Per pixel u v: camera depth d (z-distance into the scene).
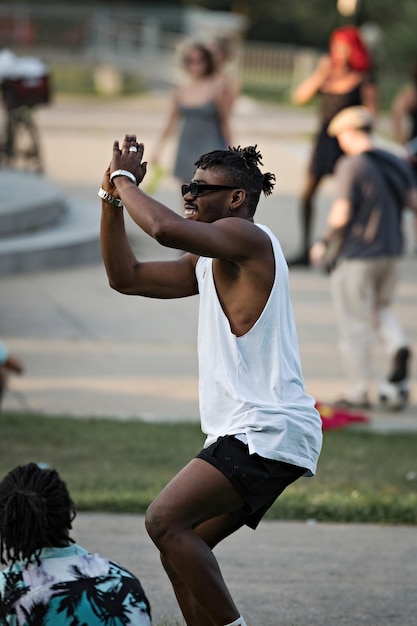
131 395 21.62
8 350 23.89
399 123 34.88
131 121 57.03
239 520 9.17
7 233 32.16
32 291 29.05
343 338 21.19
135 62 76.81
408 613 11.16
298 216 39.50
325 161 31.05
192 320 27.48
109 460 17.11
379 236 20.38
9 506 7.59
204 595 8.52
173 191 40.88
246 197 8.99
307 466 8.74
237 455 8.56
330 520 14.52
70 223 34.91
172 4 109.12
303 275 31.70
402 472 17.23
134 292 9.57
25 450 17.39
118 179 8.81
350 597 11.56
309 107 69.94
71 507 7.86
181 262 9.59
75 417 19.67
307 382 22.84
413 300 29.92
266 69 79.12
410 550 13.29
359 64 30.08
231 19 80.81
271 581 12.00
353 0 49.34
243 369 8.79
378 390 22.44
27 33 77.50
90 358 23.78
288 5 105.81
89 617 7.47
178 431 19.09
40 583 7.58
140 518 14.34
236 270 8.81
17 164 45.34
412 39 93.38
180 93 29.95
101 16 78.25
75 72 76.06
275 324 8.80
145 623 7.58
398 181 20.33
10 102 40.56
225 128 29.75
